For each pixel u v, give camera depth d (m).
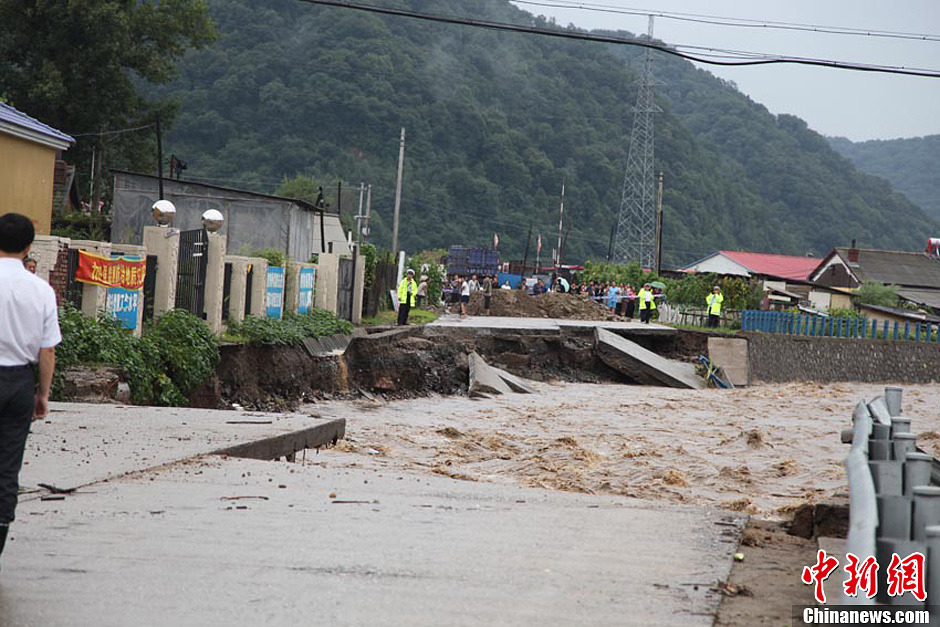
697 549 9.89
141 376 23.97
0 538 8.10
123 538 9.44
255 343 32.56
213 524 10.21
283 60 189.25
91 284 24.33
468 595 7.88
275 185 170.00
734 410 43.94
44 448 14.44
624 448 29.58
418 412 37.62
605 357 57.06
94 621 6.98
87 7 67.88
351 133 185.88
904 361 69.56
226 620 7.07
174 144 172.88
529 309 86.56
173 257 28.30
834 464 27.52
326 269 45.53
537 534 10.45
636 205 153.12
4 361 8.17
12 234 8.41
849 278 117.12
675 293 87.00
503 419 37.34
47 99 68.81
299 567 8.59
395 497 12.53
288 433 17.42
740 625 7.32
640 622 7.27
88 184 77.06
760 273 114.00
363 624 7.06
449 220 183.12
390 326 52.84
